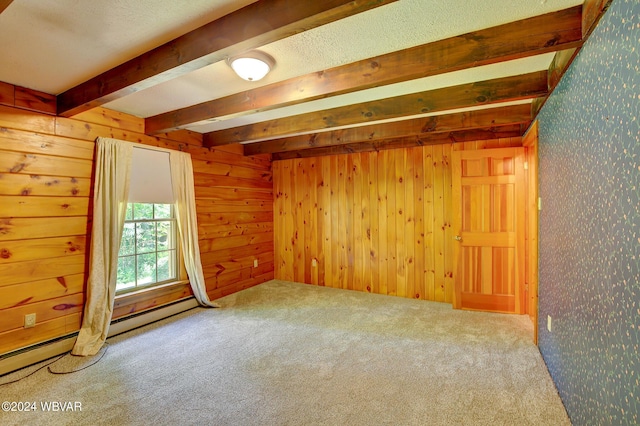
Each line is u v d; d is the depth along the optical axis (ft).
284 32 4.75
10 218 7.92
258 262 16.78
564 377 6.34
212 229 13.97
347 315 11.87
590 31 4.78
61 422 5.93
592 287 4.89
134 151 10.66
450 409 6.25
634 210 3.59
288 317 11.69
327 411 6.23
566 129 6.18
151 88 8.30
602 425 4.49
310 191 16.88
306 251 17.03
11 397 6.73
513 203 11.79
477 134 12.84
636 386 3.55
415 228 14.24
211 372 7.74
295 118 11.17
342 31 5.57
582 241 5.32
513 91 7.70
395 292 14.67
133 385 7.18
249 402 6.54
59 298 8.83
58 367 8.00
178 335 10.05
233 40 5.08
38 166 8.43
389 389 6.97
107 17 5.12
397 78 6.43
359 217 15.56
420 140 13.92
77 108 8.16
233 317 11.71
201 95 8.88
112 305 9.62
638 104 3.45
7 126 7.86
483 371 7.66
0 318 7.72
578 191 5.50
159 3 4.76
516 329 10.28
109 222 9.73
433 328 10.47
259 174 16.92
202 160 13.50
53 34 5.63
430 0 4.72
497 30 5.55
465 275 12.42
